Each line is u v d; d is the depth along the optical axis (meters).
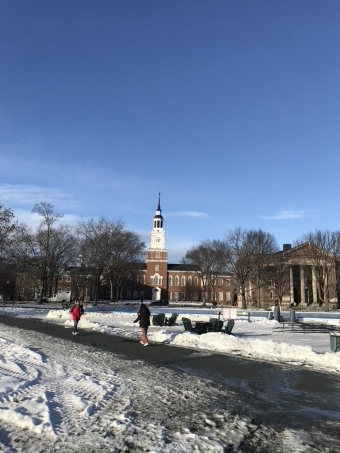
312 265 69.62
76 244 69.19
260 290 79.31
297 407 8.66
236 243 70.44
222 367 13.25
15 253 62.91
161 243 113.81
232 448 6.20
